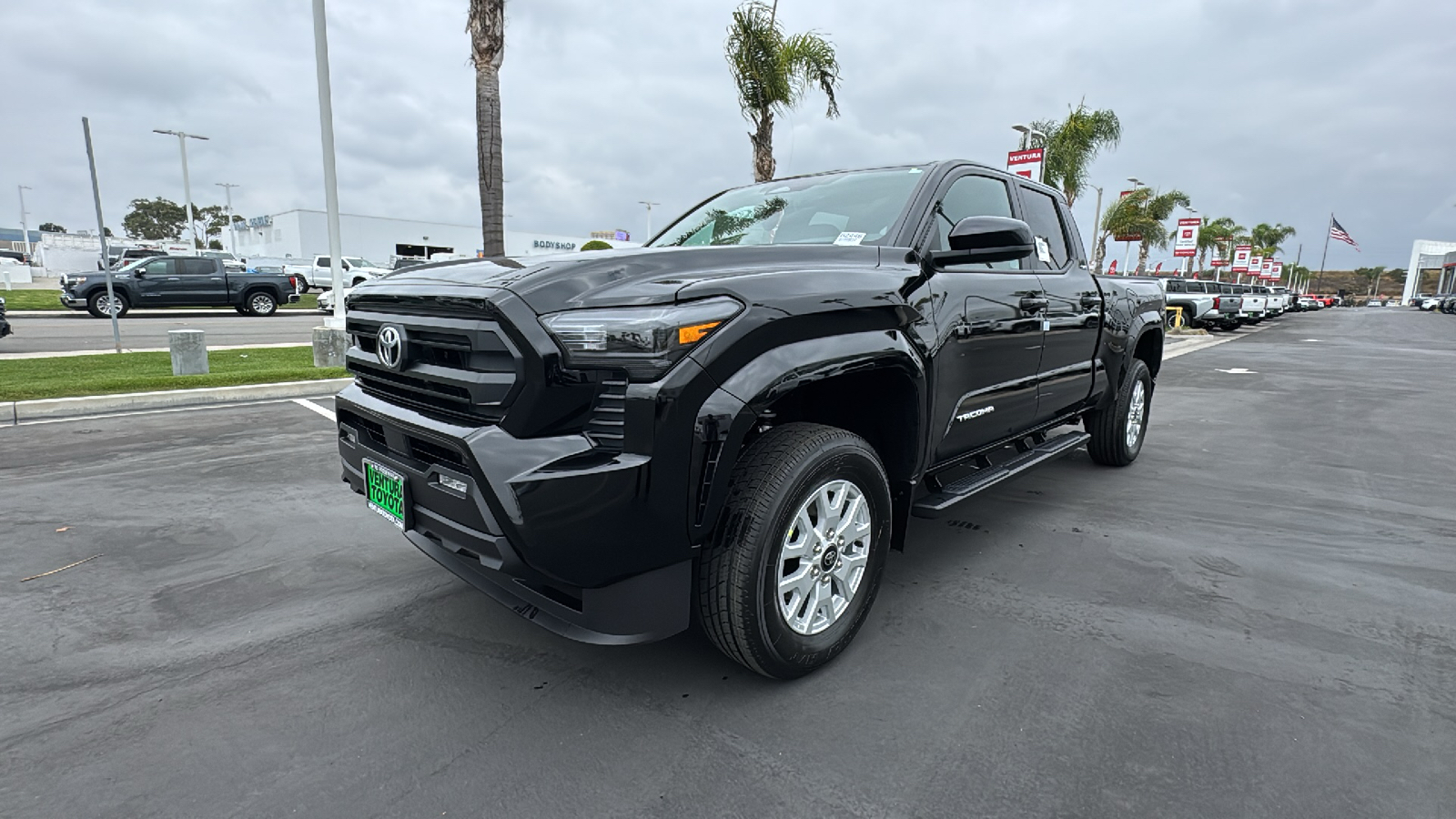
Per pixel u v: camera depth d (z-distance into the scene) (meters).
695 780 2.04
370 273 35.03
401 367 2.43
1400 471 5.52
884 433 2.90
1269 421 7.75
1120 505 4.57
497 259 2.55
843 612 2.62
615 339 2.02
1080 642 2.82
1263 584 3.37
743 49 11.26
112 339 14.15
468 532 2.20
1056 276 4.04
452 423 2.27
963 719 2.32
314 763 2.11
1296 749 2.17
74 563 3.51
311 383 8.37
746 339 2.16
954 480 3.61
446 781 2.03
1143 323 5.17
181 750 2.16
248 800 1.96
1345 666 2.65
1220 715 2.34
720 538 2.28
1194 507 4.55
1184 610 3.10
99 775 2.05
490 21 9.69
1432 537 4.03
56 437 6.08
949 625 2.94
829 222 3.28
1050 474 5.34
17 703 2.39
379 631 2.88
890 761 2.12
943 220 3.27
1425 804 1.94
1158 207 30.61
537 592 2.33
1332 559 3.70
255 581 3.32
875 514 2.67
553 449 2.06
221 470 5.12
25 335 14.77
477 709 2.37
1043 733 2.25
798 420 2.97
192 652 2.71
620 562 2.12
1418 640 2.85
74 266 53.78
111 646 2.75
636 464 2.04
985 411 3.40
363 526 4.04
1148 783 2.03
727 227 3.64
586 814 1.91
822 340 2.39
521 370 2.05
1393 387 10.74
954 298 3.05
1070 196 20.83
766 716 2.33
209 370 9.35
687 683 2.52
